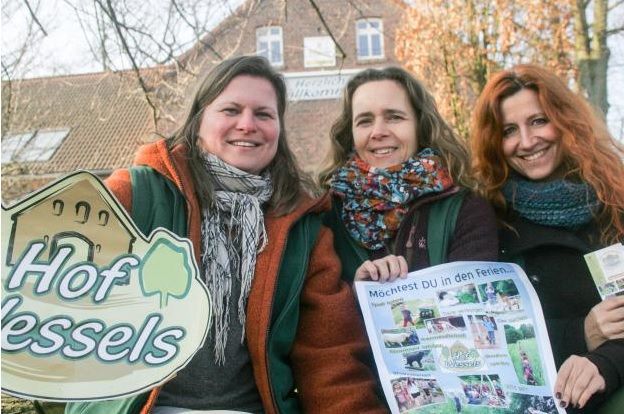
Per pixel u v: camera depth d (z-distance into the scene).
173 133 2.06
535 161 2.32
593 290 2.12
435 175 2.23
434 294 1.94
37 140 13.53
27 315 1.41
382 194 2.23
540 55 7.43
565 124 2.26
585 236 2.24
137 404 1.65
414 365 1.83
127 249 1.54
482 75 7.60
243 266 1.83
